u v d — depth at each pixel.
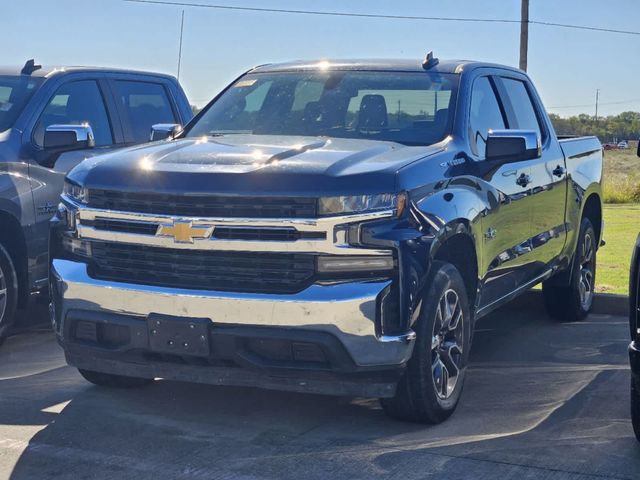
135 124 8.41
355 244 4.79
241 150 5.35
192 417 5.44
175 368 5.08
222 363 4.96
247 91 6.71
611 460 4.73
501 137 5.79
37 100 7.49
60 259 5.46
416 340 5.00
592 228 8.49
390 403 5.18
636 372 4.59
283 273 4.85
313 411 5.55
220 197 4.88
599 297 8.78
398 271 4.82
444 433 5.15
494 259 6.02
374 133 5.98
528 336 7.80
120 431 5.18
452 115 5.98
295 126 6.21
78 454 4.82
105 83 8.24
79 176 5.43
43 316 8.55
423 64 6.47
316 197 4.77
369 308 4.73
